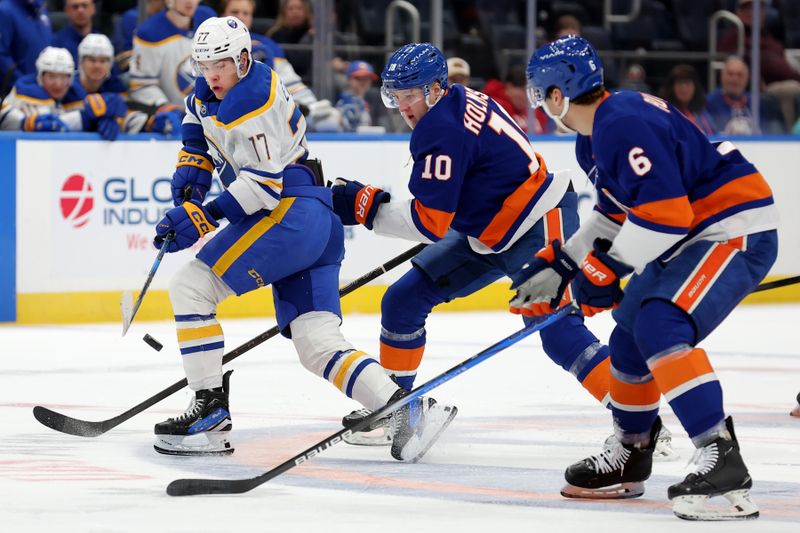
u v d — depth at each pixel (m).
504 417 13.35
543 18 27.64
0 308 22.59
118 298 23.34
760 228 8.69
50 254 22.84
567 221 11.52
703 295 8.52
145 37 23.73
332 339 10.95
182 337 10.99
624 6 28.14
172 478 9.94
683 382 8.46
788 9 28.75
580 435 12.25
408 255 11.97
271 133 10.57
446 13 26.56
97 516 8.48
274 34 25.23
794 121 28.80
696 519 8.44
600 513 8.72
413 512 8.70
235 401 14.28
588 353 11.49
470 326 22.86
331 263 11.26
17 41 23.78
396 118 26.11
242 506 8.85
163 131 23.53
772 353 19.28
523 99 26.75
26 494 9.24
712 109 28.14
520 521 8.43
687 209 8.35
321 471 10.34
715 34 28.31
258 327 22.36
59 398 14.53
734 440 8.52
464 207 11.22
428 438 10.67
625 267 8.59
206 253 10.92
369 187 11.17
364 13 25.75
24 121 22.78
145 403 11.82
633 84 28.16
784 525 8.31
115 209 23.25
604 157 8.51
